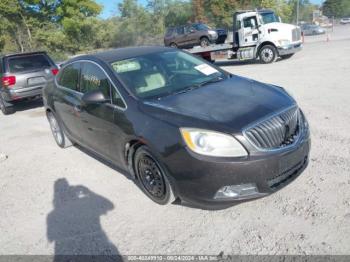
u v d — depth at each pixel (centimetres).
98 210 392
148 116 359
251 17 1580
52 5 3747
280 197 365
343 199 346
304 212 334
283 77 1084
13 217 405
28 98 1002
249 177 307
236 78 448
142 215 369
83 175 495
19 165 573
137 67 439
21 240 356
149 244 321
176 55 486
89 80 473
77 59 522
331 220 317
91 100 407
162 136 336
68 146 625
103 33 5150
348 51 1603
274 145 320
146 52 480
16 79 974
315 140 507
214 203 320
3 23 3434
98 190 441
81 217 383
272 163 312
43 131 779
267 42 1546
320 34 3919
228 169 304
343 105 670
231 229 325
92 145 493
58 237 352
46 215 399
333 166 418
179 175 328
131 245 323
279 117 334
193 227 336
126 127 381
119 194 421
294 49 1539
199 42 2347
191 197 330
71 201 423
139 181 401
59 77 580
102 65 447
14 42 3775
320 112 642
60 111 562
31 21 3594
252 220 334
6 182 509
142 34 5559
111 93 417
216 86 410
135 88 404
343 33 3662
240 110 337
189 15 5188
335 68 1129
